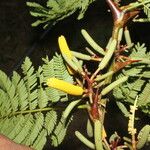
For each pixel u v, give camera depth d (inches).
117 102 13.0
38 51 45.3
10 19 49.1
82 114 39.2
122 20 11.9
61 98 13.1
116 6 11.9
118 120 35.9
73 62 11.7
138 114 14.2
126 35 12.4
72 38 43.4
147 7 11.7
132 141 11.7
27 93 12.6
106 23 42.8
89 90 11.3
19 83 12.6
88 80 11.4
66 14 11.3
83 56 12.1
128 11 11.9
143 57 12.9
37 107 13.1
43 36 45.0
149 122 14.1
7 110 12.6
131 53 13.0
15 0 50.2
